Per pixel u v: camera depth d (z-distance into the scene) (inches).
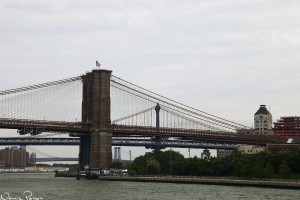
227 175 7613.2
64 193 5002.5
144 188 5684.1
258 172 6673.2
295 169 7185.0
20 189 5634.8
